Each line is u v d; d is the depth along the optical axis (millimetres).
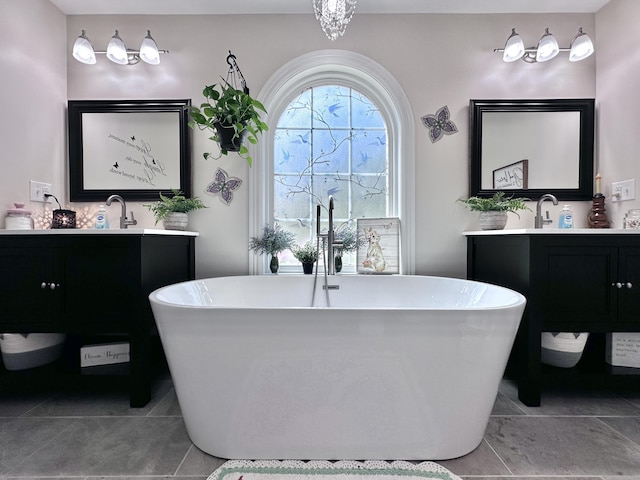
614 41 2027
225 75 2201
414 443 1198
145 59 2062
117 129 2191
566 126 2170
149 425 1416
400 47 2197
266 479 1102
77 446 1274
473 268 2135
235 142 1869
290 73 2191
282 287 2062
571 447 1271
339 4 1668
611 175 2055
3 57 1741
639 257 1569
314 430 1192
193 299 1756
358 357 1154
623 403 1607
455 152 2205
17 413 1513
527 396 1577
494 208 1994
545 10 2156
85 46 2020
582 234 1572
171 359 1234
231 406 1194
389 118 2338
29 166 1901
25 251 1570
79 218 2188
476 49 2193
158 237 1735
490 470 1149
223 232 2201
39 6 1967
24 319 1569
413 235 2195
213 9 2152
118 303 1562
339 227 2350
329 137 2357
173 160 2188
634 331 1571
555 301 1577
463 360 1159
